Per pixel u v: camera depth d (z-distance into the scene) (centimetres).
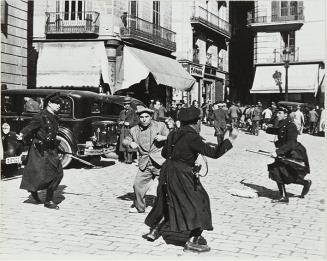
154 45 2586
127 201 761
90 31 2216
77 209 697
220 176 1062
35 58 2322
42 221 621
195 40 3291
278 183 773
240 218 657
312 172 1173
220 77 3834
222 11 3812
